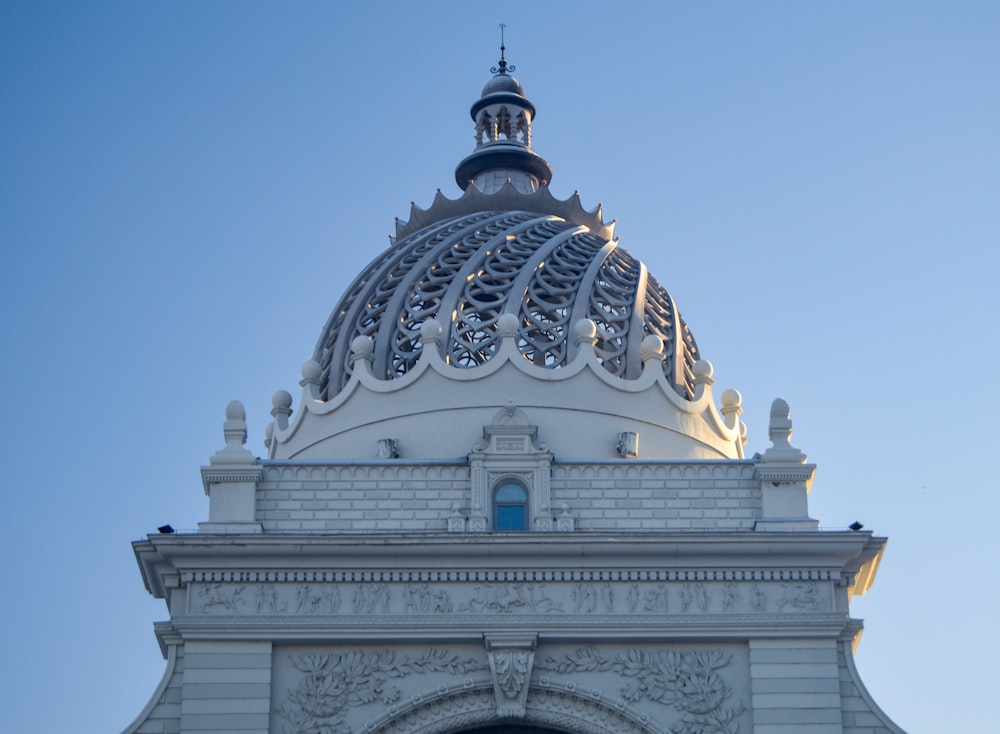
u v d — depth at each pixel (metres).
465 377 53.34
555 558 47.03
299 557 47.03
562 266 57.34
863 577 49.19
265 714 45.59
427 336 54.12
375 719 45.81
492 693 46.34
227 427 49.59
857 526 47.94
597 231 63.03
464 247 58.19
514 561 47.09
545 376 53.34
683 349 57.81
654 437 53.72
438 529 48.56
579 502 48.94
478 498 48.50
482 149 65.06
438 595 46.91
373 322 57.38
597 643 46.69
